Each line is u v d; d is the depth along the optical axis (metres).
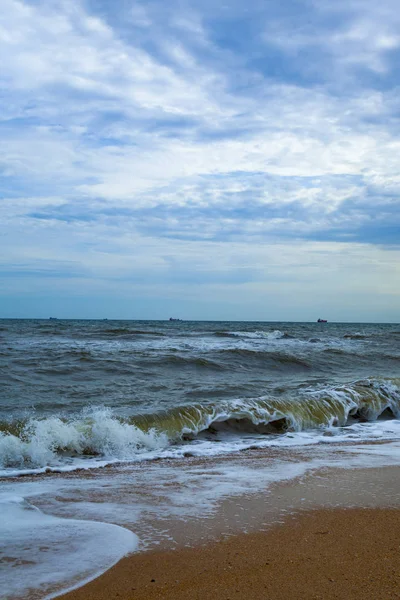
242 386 12.34
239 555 3.16
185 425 7.84
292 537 3.47
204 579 2.81
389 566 2.98
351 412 9.75
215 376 14.71
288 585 2.72
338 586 2.71
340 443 7.44
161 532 3.58
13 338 27.34
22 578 2.84
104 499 4.44
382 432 8.44
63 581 2.80
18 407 9.12
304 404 9.27
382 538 3.45
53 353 17.83
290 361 18.38
